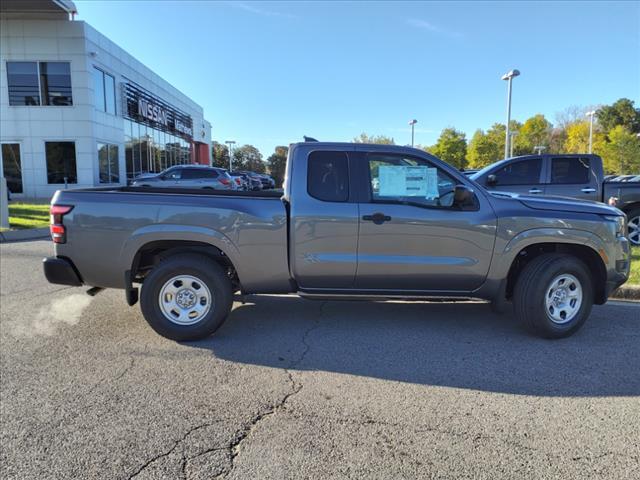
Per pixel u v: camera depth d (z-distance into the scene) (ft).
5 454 9.35
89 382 12.55
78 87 79.92
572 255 16.25
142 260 16.70
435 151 201.26
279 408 11.22
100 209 15.28
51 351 14.71
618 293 21.67
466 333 16.58
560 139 263.90
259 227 15.40
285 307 19.69
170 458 9.26
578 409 11.23
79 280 15.70
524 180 31.65
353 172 15.67
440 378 12.92
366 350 14.94
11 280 24.25
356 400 11.64
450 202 15.85
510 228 15.61
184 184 67.21
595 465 9.09
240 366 13.67
